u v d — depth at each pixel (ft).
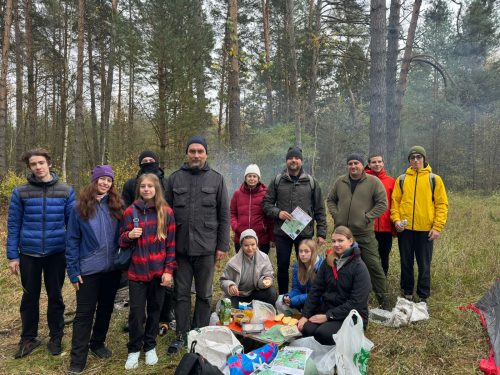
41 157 11.16
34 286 11.49
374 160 15.48
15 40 44.68
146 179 10.73
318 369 9.55
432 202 14.02
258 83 68.49
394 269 17.30
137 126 61.31
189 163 11.75
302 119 39.91
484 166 59.77
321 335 11.07
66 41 47.37
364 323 11.34
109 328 13.12
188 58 37.88
